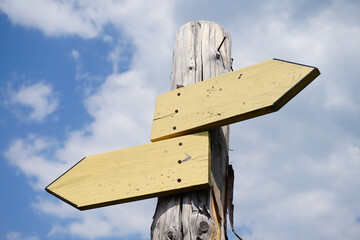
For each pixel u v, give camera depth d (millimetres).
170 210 1523
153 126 1672
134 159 1628
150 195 1546
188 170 1527
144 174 1584
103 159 1678
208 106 1613
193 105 1643
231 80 1628
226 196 1622
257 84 1575
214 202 1540
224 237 1531
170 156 1578
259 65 1613
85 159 1707
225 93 1612
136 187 1570
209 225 1480
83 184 1653
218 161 1619
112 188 1606
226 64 1852
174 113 1660
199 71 1791
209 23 1956
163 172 1559
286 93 1511
